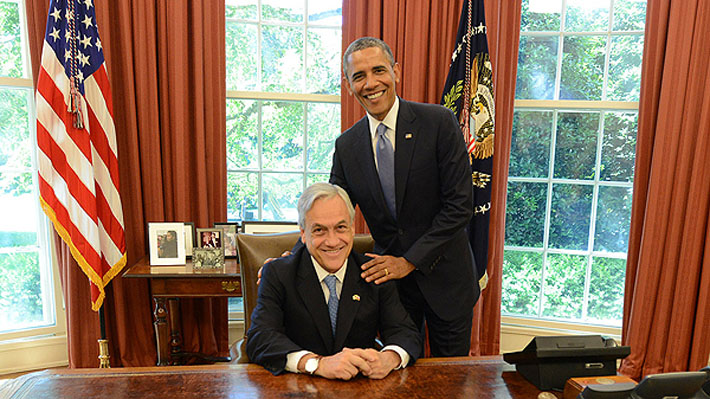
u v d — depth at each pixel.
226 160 2.68
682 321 2.49
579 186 2.87
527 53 2.84
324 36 2.87
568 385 1.00
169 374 1.11
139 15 2.39
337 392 1.03
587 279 2.92
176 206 2.57
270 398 0.99
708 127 2.37
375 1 2.55
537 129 2.88
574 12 2.77
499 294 2.74
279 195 2.96
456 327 1.68
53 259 2.68
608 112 2.77
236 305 3.01
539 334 2.94
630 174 2.78
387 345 1.25
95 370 1.12
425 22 2.56
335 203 1.31
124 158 2.52
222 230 2.46
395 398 1.00
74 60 2.20
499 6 2.53
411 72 2.60
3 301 2.67
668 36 2.37
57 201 2.22
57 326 2.73
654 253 2.49
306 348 1.36
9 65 2.57
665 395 0.86
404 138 1.57
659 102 2.43
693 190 2.40
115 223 2.36
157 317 2.31
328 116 2.93
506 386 1.07
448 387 1.06
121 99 2.48
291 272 1.37
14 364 2.62
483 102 2.49
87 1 2.24
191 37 2.50
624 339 2.67
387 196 1.65
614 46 2.73
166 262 2.37
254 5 2.78
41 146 2.18
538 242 2.97
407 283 1.72
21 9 2.55
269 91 2.87
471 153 2.52
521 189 2.94
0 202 2.61
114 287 2.50
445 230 1.53
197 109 2.52
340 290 1.40
